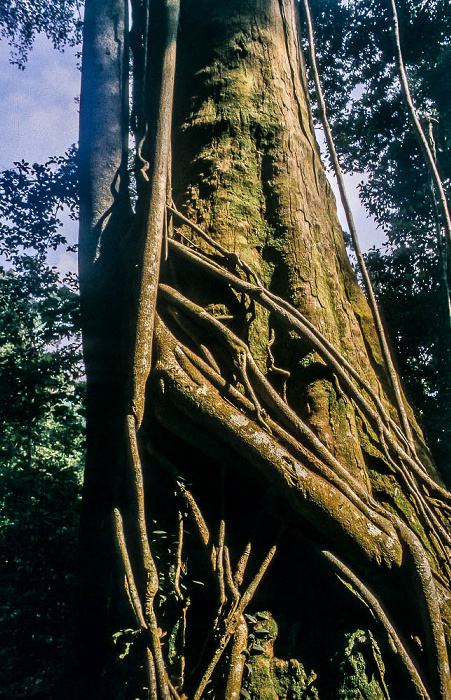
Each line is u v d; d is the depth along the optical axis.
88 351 3.92
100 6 4.72
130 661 2.71
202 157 4.20
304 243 3.79
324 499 2.63
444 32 8.88
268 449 2.76
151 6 4.63
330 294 3.76
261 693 2.43
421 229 8.73
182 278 3.62
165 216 3.65
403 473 3.04
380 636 2.52
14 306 7.94
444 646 2.48
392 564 2.59
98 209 4.20
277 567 2.86
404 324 8.28
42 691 4.60
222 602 2.59
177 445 3.18
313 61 4.40
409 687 2.40
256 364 3.29
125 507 3.17
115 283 3.95
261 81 4.55
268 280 3.70
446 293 4.31
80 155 4.45
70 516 6.11
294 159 4.20
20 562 5.56
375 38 9.20
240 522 2.99
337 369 3.18
